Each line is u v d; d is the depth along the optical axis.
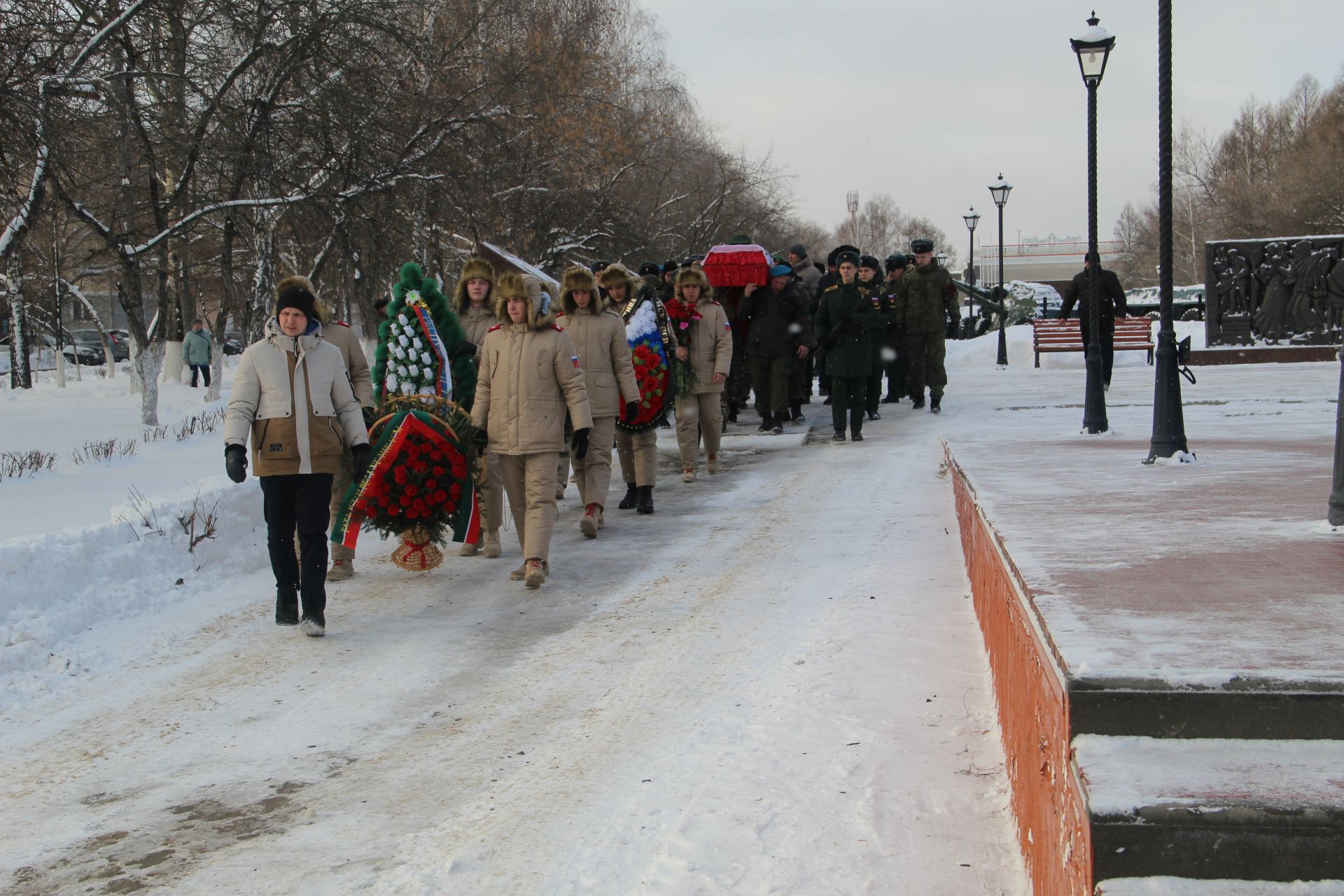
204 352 28.72
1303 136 63.25
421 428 7.60
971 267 42.12
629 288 10.48
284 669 6.00
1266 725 2.54
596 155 31.25
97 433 16.38
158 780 4.57
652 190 39.34
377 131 21.27
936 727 4.60
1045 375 24.20
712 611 6.79
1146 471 7.29
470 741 4.85
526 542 7.69
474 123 23.56
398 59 22.55
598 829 3.88
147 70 18.48
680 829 3.79
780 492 10.99
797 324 15.18
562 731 4.90
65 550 7.15
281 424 6.58
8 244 16.70
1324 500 5.65
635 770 4.39
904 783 4.06
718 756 4.45
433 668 5.92
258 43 19.59
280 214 22.38
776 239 44.75
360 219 21.84
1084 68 12.06
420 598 7.49
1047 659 2.98
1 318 46.31
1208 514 5.24
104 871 3.77
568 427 9.38
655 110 39.28
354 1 20.39
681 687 5.38
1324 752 2.48
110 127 17.86
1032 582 3.72
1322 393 15.84
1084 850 2.36
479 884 3.53
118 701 5.56
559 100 29.28
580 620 6.77
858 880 3.38
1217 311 24.72
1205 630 3.01
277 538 6.74
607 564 8.30
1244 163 73.62
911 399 18.73
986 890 3.29
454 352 8.39
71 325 59.78
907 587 6.96
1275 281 24.31
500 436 7.77
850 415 15.85
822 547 8.41
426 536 7.79
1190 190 77.56
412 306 8.22
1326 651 2.77
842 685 5.17
